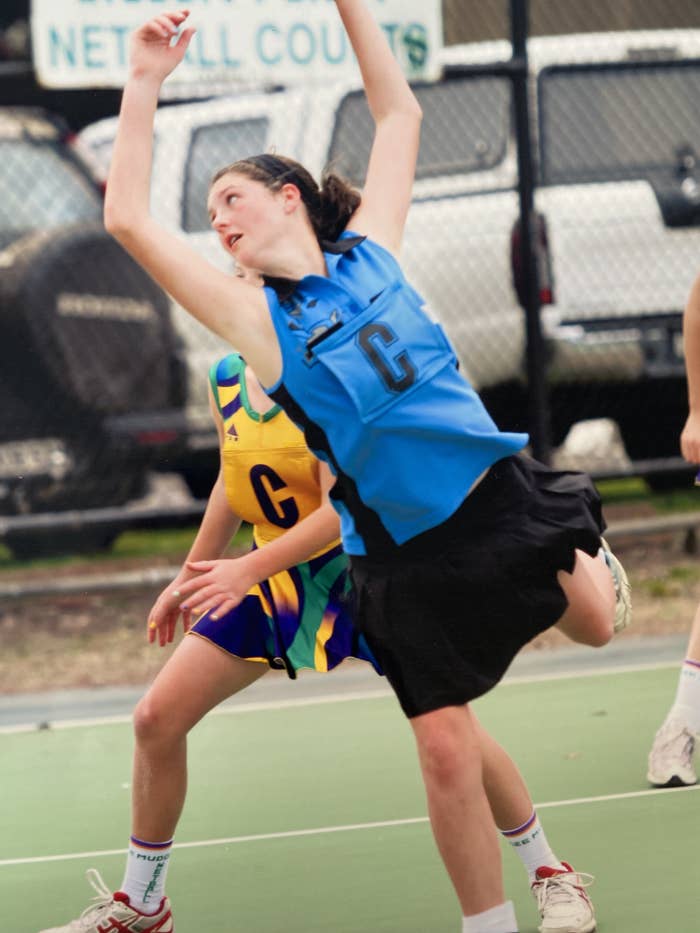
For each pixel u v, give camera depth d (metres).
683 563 34.12
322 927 14.62
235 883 16.12
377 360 11.55
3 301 35.06
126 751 22.45
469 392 12.02
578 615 12.60
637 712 22.80
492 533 11.86
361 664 27.33
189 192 34.97
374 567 11.99
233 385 13.79
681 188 35.88
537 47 35.84
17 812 19.55
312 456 13.31
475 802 11.75
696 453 18.02
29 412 35.44
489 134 35.12
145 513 30.95
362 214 12.79
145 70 12.05
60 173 35.84
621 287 35.28
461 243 34.78
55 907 15.73
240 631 13.48
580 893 13.92
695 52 37.22
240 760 21.36
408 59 29.08
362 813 18.50
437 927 14.42
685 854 16.11
